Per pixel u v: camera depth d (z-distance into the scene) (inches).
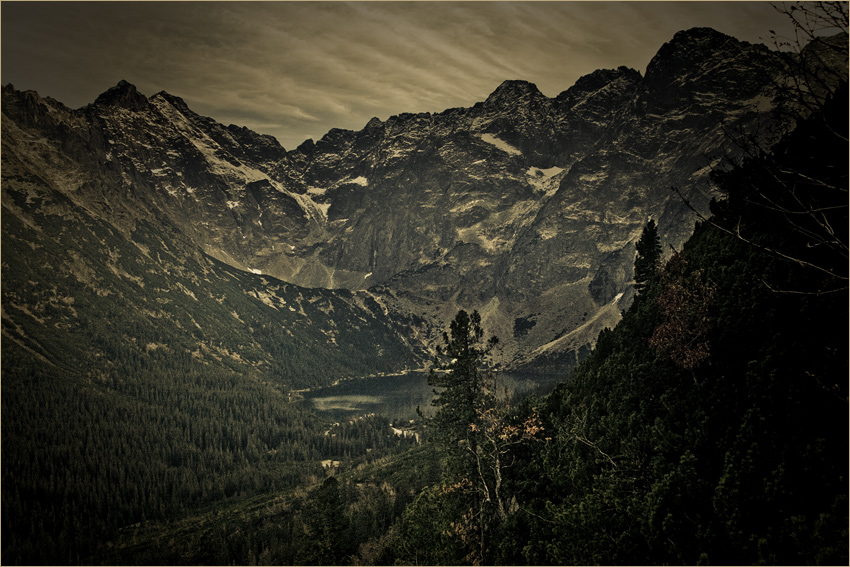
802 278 1475.1
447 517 2258.9
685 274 2048.5
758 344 1557.6
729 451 1403.8
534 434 2149.4
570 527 1612.9
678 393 1747.0
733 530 1277.1
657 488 1454.2
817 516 1192.2
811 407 1323.8
